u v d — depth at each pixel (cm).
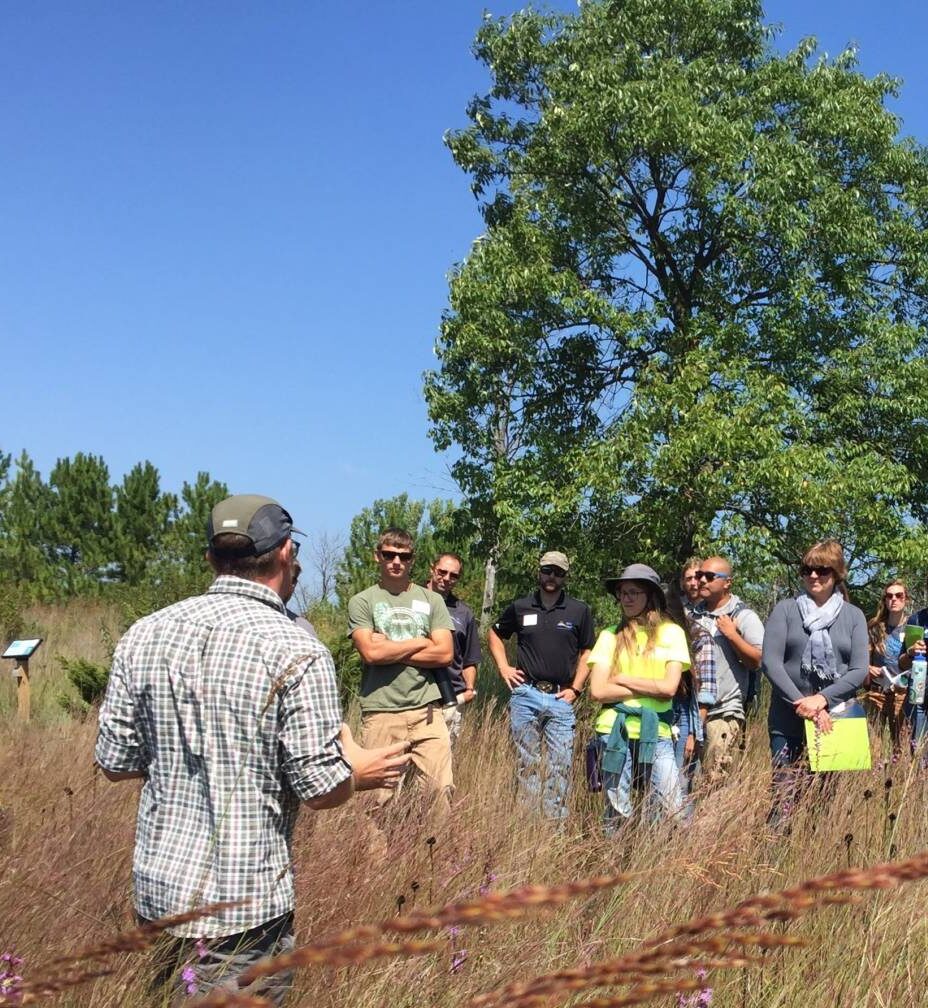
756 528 1548
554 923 350
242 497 292
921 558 1569
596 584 1672
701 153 1633
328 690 268
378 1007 287
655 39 1780
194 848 262
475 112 1861
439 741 669
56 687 1409
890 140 1742
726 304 1731
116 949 119
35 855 366
